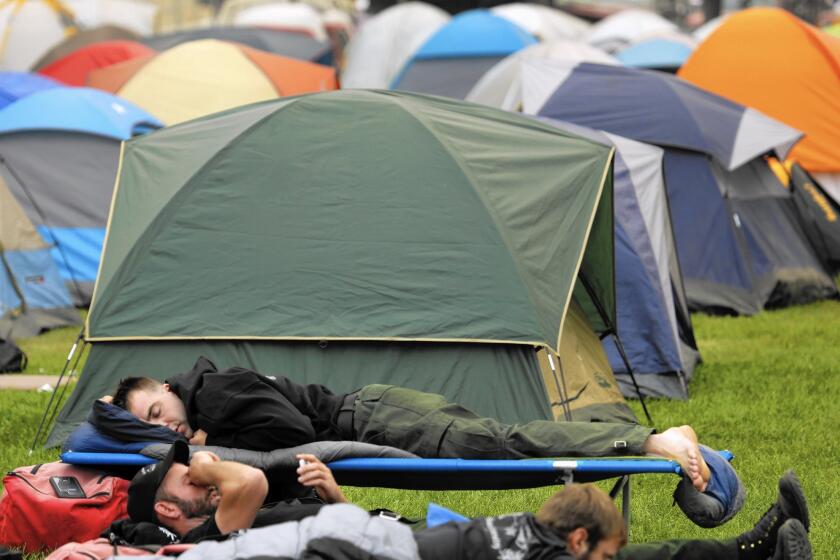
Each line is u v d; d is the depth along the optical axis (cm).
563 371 1833
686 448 1188
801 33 3581
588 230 1680
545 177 1709
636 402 2105
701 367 2375
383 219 1672
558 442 1227
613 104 2931
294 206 1684
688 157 2956
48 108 3144
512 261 1636
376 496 1556
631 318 2173
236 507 1084
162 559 969
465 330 1614
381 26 6028
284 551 909
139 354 1647
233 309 1641
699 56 3675
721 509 1185
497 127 1780
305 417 1263
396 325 1623
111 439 1289
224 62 4144
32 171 3058
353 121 1742
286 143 1722
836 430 1894
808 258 3133
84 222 3056
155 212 1681
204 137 1761
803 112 3497
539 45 4056
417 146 1716
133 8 6200
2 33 5747
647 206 2245
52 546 1273
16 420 1916
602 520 935
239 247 1664
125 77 4078
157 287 1652
